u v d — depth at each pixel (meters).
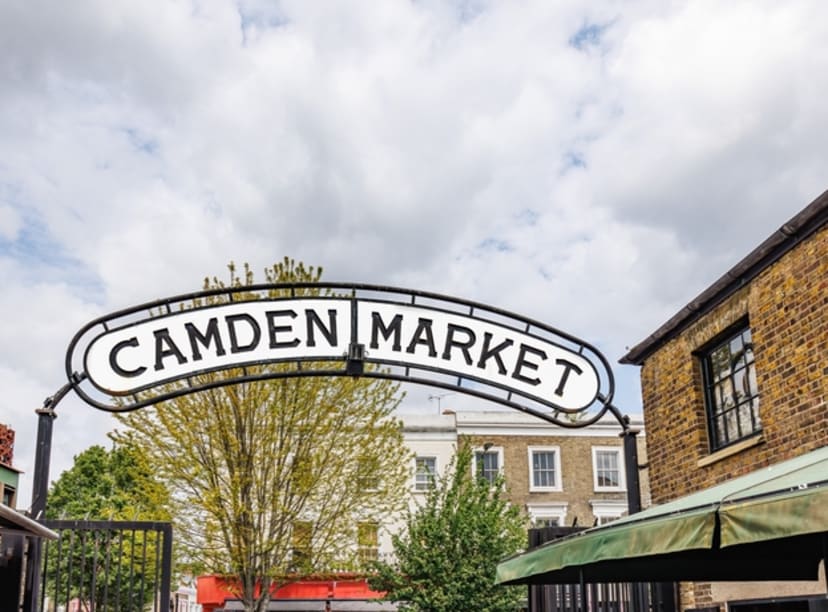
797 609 8.69
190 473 20.34
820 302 7.98
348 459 21.30
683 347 10.77
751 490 4.46
